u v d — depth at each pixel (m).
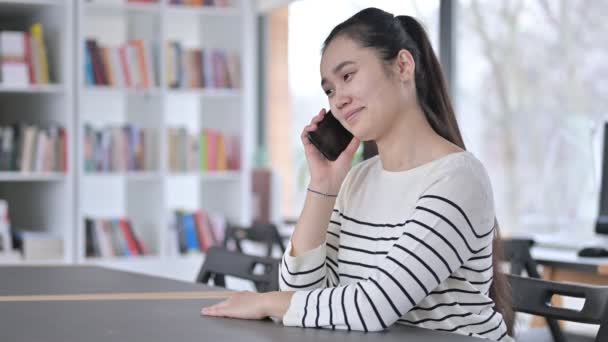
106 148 5.45
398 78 1.86
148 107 5.62
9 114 5.93
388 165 1.91
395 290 1.66
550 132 5.07
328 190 1.95
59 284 2.34
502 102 5.29
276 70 6.34
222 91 5.69
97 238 5.42
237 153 5.77
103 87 5.36
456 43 5.38
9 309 1.91
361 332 1.66
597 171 4.20
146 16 5.63
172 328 1.67
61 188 5.34
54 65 5.41
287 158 6.26
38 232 5.63
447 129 1.92
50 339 1.56
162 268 5.48
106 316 1.81
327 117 1.99
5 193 5.91
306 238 1.93
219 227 5.74
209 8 5.64
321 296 1.71
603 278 3.74
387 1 5.38
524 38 5.18
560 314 1.93
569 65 4.98
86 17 5.66
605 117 4.56
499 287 1.93
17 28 5.84
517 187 5.25
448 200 1.72
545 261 3.80
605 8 4.81
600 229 4.16
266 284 2.56
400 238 1.72
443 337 1.61
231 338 1.58
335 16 5.73
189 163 5.66
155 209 5.56
